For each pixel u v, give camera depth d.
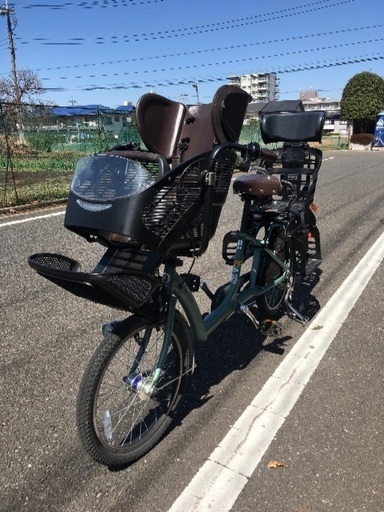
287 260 3.30
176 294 2.15
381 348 3.10
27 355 3.02
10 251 5.21
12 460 2.13
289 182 3.49
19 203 8.12
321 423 2.36
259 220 2.97
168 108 2.20
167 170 1.88
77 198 1.86
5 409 2.48
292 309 3.32
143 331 2.13
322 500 1.90
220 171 2.05
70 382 2.73
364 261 4.89
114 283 1.68
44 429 2.34
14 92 29.28
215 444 2.23
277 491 1.95
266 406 2.50
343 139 39.56
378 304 3.79
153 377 2.08
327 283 4.27
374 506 1.86
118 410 2.25
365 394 2.59
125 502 1.91
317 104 82.38
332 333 3.31
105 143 16.27
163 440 2.27
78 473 2.06
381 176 12.73
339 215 7.21
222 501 1.90
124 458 2.06
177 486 1.99
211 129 2.12
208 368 2.88
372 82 38.47
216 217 2.12
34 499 1.92
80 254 5.12
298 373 2.81
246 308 2.75
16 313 3.62
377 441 2.22
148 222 1.80
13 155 18.06
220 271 4.59
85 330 3.37
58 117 26.83
